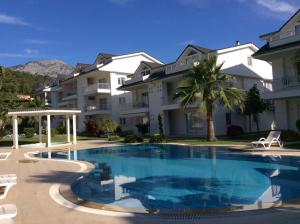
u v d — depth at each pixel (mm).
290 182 13250
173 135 42312
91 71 54594
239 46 38750
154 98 44094
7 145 37031
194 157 21750
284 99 30781
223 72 34312
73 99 64438
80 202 9453
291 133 27578
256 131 39250
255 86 37000
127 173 16797
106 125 44844
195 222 7363
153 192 12297
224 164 18297
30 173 15297
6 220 7066
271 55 29391
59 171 15703
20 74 102188
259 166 17000
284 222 7094
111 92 54062
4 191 10742
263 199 10758
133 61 56469
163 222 7430
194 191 12312
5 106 38156
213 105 29594
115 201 11016
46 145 33688
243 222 7230
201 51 38594
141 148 28969
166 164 19547
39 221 7723
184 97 29000
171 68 40938
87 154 26297
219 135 36500
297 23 29547
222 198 11125
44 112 32812
